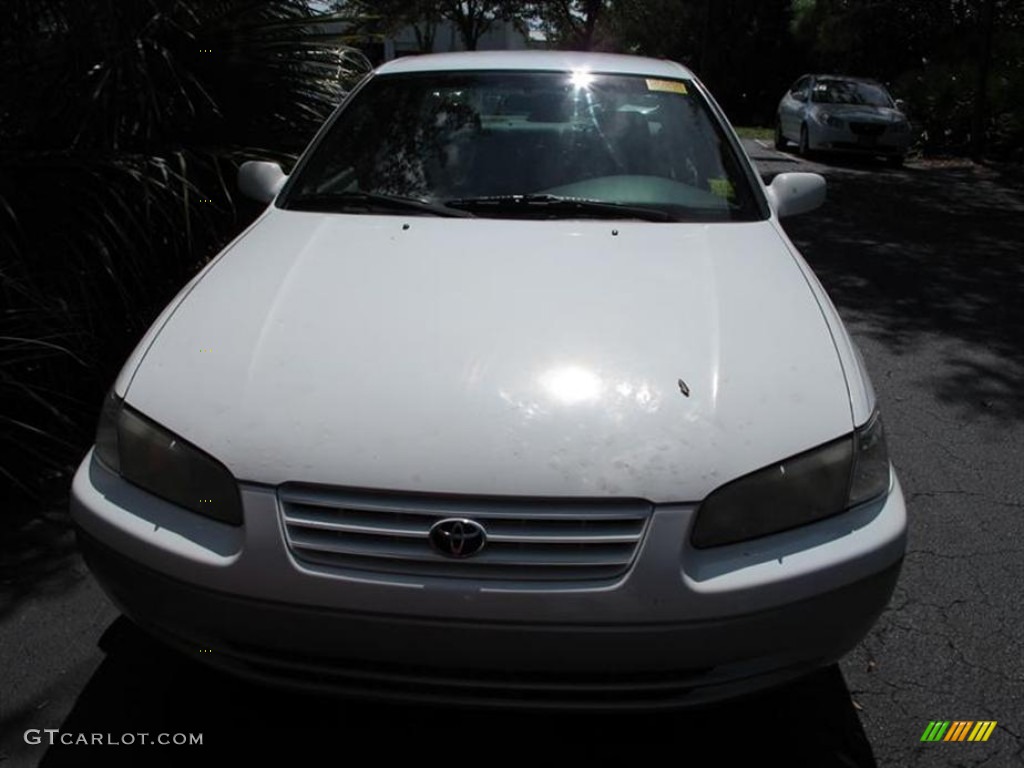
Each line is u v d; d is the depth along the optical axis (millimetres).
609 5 26109
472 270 2898
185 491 2309
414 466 2193
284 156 5469
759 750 2566
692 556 2174
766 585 2168
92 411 4367
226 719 2658
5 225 4250
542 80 3945
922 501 3920
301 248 3078
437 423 2270
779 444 2277
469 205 3443
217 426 2318
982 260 8516
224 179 5348
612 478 2172
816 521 2279
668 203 3475
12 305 4098
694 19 28391
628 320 2633
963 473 4180
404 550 2160
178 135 5375
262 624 2215
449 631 2152
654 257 3029
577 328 2586
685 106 3900
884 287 7434
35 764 2484
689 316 2672
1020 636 3059
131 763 2494
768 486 2236
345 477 2195
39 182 4465
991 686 2826
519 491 2156
